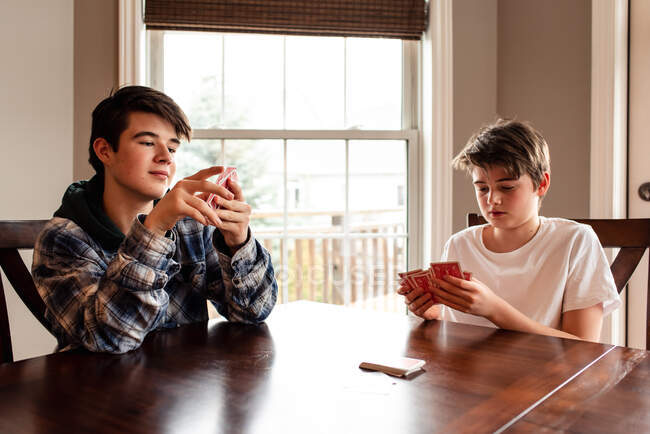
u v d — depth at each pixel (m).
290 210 2.43
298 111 2.43
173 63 2.34
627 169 2.14
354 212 2.47
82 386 0.76
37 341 2.07
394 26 2.36
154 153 1.08
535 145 1.34
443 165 2.36
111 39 2.17
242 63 2.39
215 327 1.12
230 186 1.10
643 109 2.10
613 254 2.12
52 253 1.03
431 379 0.79
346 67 2.45
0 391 0.74
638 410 0.66
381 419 0.64
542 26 2.30
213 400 0.71
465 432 0.60
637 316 2.10
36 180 2.06
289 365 0.86
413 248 2.47
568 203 2.26
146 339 1.03
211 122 2.37
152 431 0.61
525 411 0.66
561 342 0.99
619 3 2.09
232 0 2.27
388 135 2.45
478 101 2.39
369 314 1.25
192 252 1.22
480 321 1.43
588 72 2.20
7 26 1.99
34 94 2.05
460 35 2.38
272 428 0.62
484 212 1.39
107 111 1.08
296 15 2.31
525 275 1.41
